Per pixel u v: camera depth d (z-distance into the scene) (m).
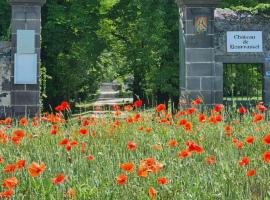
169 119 9.47
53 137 8.30
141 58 21.47
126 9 25.62
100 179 5.57
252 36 14.84
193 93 14.70
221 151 7.28
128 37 27.12
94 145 7.98
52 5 21.58
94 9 23.31
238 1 22.03
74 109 30.23
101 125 9.45
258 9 15.05
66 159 6.76
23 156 6.98
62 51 22.66
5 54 14.94
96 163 6.59
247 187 5.22
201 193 5.12
